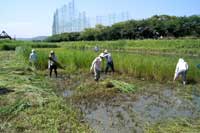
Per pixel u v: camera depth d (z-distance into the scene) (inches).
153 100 519.2
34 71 857.5
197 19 3152.1
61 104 452.8
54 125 353.7
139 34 3395.7
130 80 728.3
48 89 584.4
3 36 3555.6
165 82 703.1
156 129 354.0
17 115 391.9
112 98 526.6
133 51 2069.4
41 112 404.8
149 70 764.6
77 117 401.7
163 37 3154.5
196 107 473.1
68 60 965.8
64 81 707.4
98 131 347.3
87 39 4010.8
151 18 3740.2
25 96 494.0
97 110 447.2
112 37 3663.9
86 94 550.0
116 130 352.5
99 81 681.6
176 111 446.6
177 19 3312.0
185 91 601.0
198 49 1833.2
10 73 769.6
